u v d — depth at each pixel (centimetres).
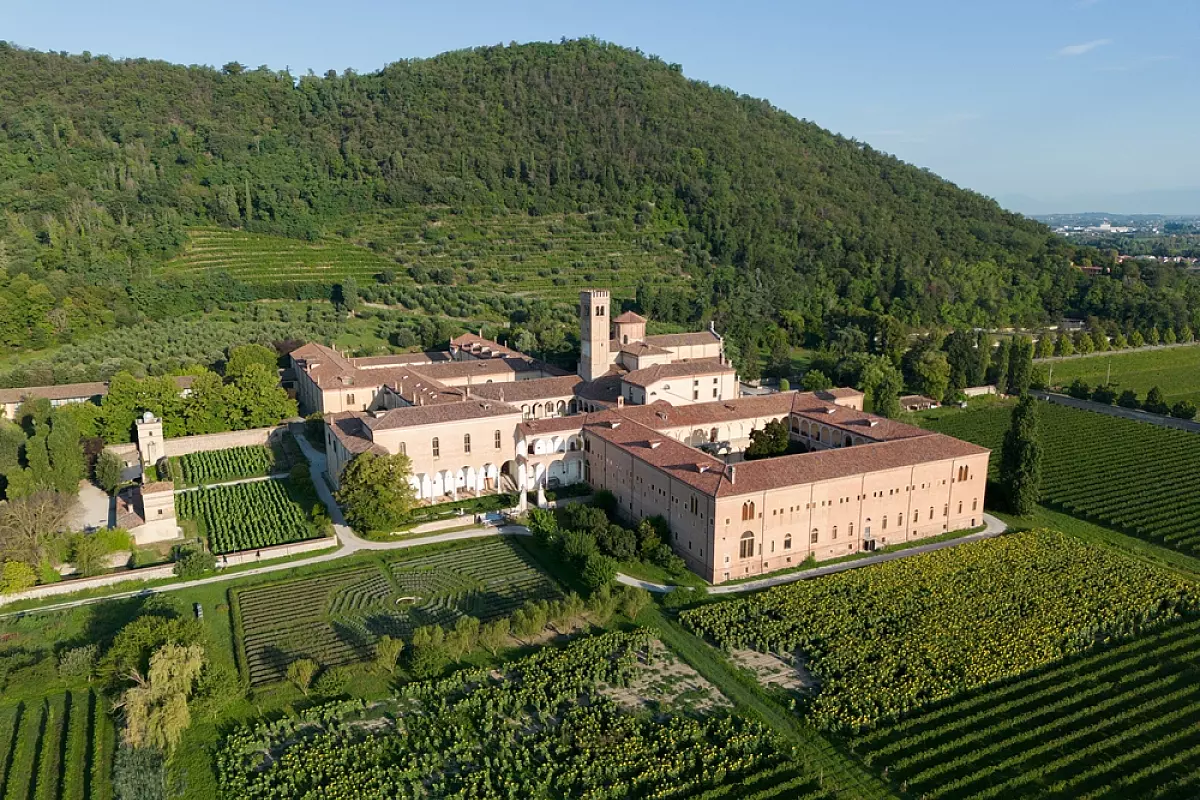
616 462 11269
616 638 7938
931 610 8450
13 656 7538
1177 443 15038
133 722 6262
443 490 12038
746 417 13275
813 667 7462
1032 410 11375
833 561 9912
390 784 6012
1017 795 5919
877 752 6366
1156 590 8912
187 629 7275
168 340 18838
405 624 8394
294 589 9138
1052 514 11631
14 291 17900
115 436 13912
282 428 14912
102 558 9325
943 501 10750
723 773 6125
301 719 6788
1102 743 6400
